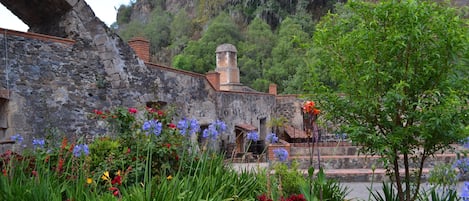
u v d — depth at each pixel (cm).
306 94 463
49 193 358
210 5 4594
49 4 935
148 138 495
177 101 1207
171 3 5425
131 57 1048
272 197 423
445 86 389
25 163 465
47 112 841
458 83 391
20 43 808
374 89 409
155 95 1107
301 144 1248
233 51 2547
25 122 799
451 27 381
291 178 511
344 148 1142
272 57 3466
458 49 382
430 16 389
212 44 3566
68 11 948
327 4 4025
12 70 788
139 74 1064
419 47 395
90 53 952
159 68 1140
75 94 903
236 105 1602
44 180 364
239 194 418
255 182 461
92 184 399
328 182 513
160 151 479
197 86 1328
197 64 3469
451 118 381
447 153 1016
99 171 447
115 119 553
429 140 406
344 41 417
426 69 386
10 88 780
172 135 511
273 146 1098
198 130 505
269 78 3247
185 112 1245
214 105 1432
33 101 818
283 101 2053
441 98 375
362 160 1030
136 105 1041
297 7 4053
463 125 387
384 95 409
